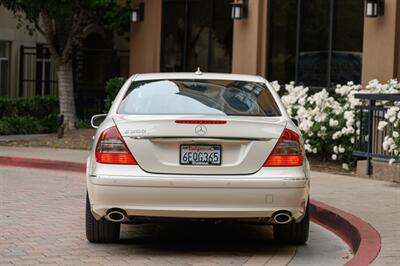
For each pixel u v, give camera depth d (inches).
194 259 358.3
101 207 343.6
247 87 392.8
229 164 342.0
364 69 768.9
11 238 402.6
